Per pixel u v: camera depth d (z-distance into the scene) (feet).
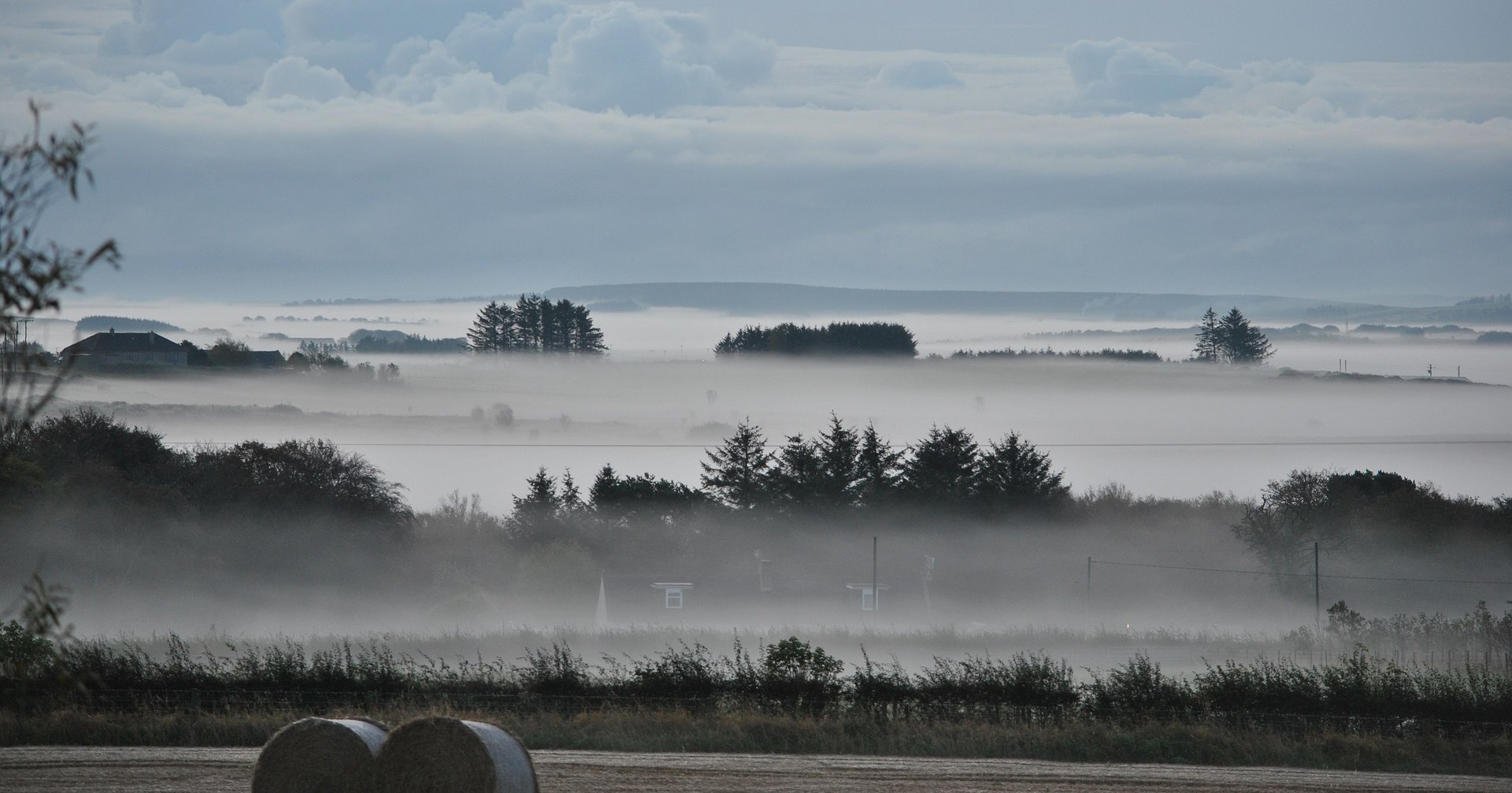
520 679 184.75
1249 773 143.84
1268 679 177.68
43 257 53.16
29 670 64.23
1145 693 175.22
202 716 160.56
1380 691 173.17
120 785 122.11
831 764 142.82
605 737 155.94
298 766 112.98
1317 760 154.10
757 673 181.47
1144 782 136.05
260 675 178.29
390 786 112.57
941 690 176.24
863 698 175.94
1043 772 140.67
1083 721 169.17
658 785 127.75
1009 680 177.17
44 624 55.16
